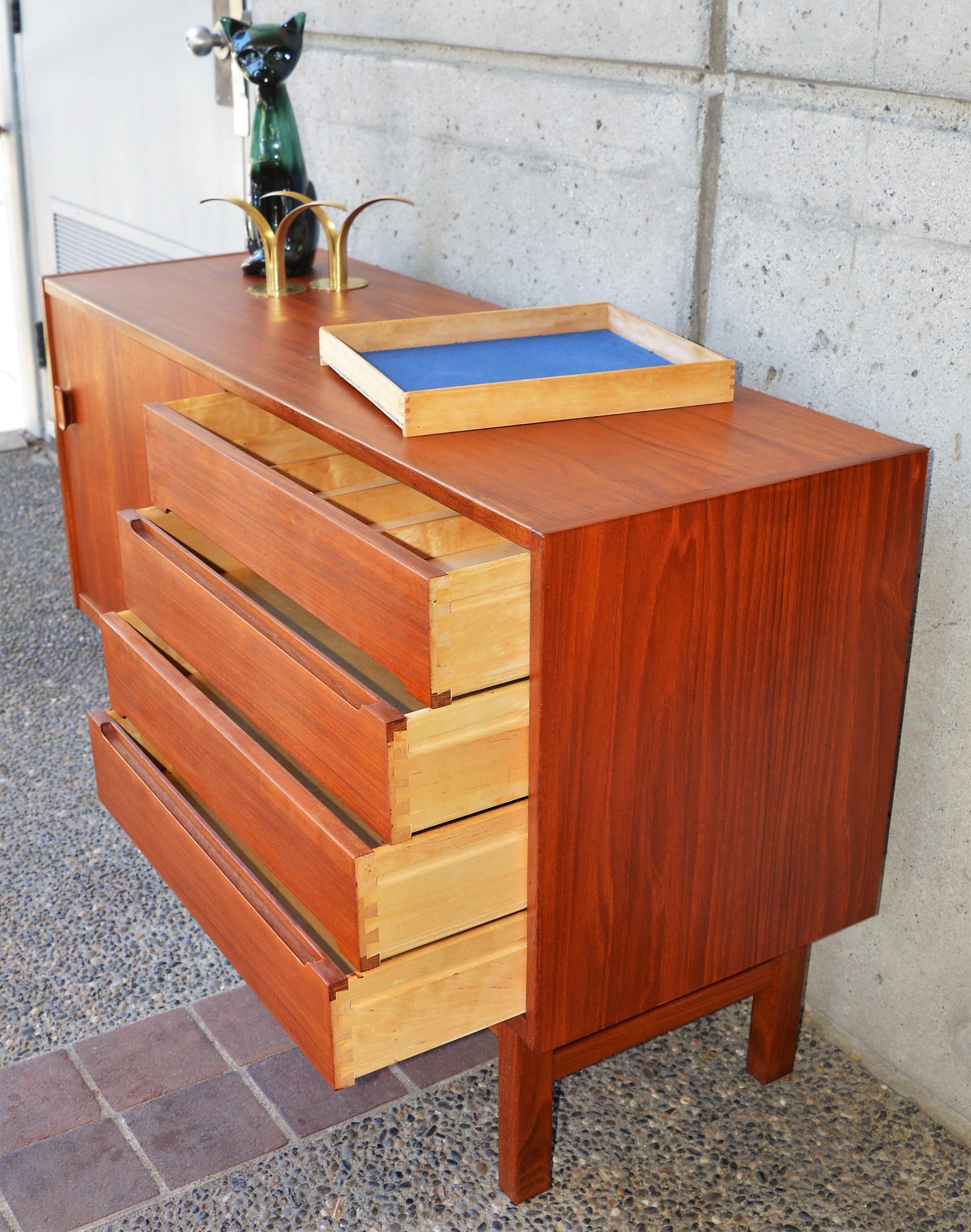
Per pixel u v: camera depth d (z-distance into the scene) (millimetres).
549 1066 1577
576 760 1333
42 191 4125
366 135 2520
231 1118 1766
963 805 1666
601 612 1282
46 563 3422
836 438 1517
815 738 1529
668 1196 1667
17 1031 1908
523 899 1407
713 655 1386
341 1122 1765
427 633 1252
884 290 1618
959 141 1489
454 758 1307
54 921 2135
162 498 1818
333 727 1382
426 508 1849
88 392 2398
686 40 1807
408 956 1363
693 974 1558
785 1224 1630
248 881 1562
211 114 3100
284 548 1509
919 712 1691
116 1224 1607
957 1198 1675
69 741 2641
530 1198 1656
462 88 2248
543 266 2186
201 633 1676
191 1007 1959
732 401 1671
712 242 1870
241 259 2564
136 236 3633
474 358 1732
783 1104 1817
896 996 1826
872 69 1577
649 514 1273
